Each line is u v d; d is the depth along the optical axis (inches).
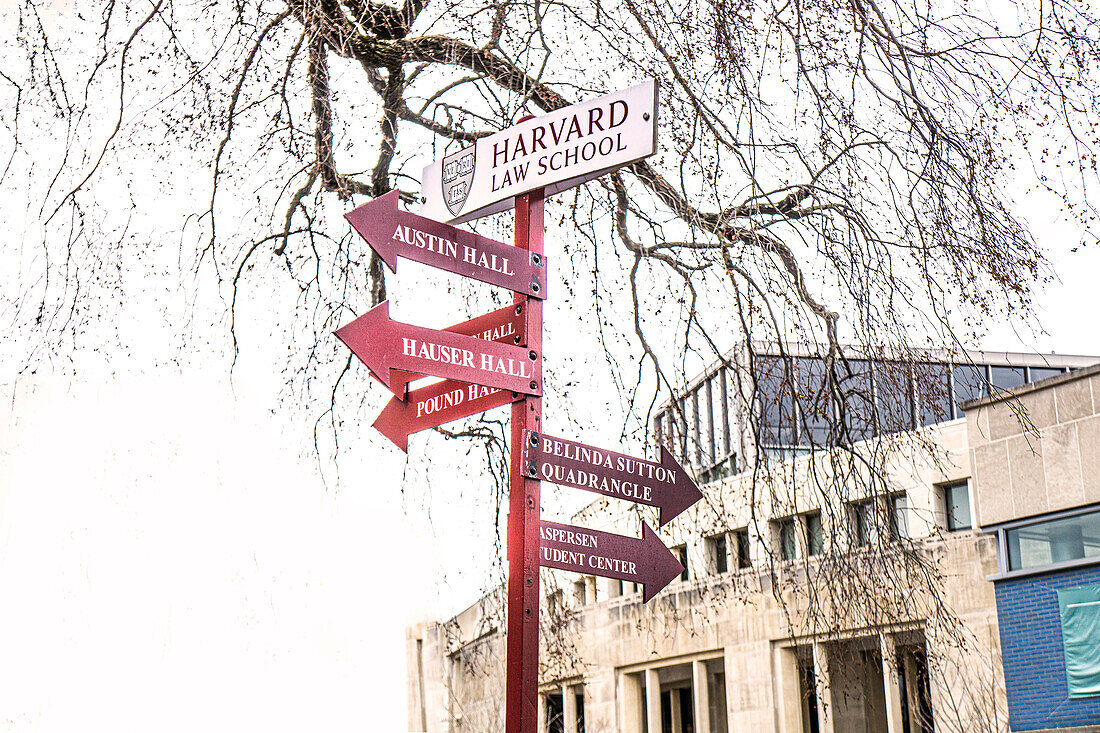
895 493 316.8
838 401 303.4
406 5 337.4
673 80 303.1
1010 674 725.9
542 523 178.5
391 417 193.9
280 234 314.8
